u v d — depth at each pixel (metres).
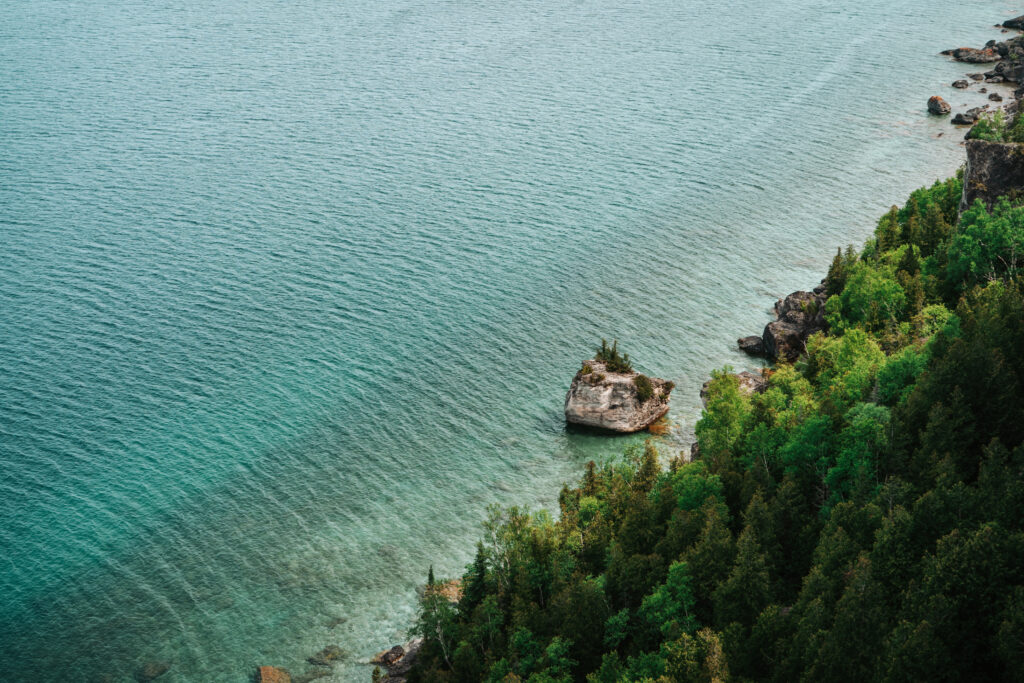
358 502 105.19
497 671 75.44
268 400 121.62
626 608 79.00
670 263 153.75
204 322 138.38
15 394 121.75
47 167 193.62
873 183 179.12
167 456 111.81
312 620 90.19
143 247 160.12
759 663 68.81
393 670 83.88
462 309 141.62
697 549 77.62
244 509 104.25
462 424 117.50
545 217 170.25
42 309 141.00
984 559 63.56
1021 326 88.31
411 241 161.88
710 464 94.12
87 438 114.50
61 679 84.94
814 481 85.75
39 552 98.44
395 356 130.62
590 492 100.06
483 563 88.25
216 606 91.94
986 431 81.12
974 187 129.00
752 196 176.38
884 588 68.69
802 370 113.94
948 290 118.88
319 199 178.25
